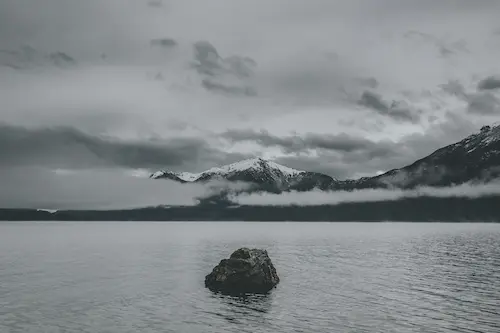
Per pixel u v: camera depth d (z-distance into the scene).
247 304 50.88
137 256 109.56
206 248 138.88
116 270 80.19
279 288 61.25
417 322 42.47
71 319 44.19
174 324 42.47
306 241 177.88
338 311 47.25
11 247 140.12
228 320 43.91
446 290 58.72
